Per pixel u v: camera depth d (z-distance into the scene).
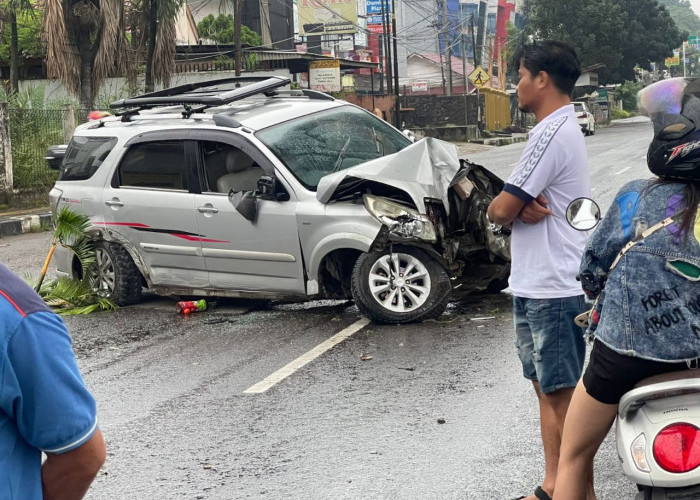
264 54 36.22
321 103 9.51
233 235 8.72
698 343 2.95
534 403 5.90
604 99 74.25
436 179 8.24
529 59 4.04
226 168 8.88
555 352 4.09
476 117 50.88
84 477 2.18
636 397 2.95
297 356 7.41
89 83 24.41
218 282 9.01
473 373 6.62
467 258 8.66
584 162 4.04
